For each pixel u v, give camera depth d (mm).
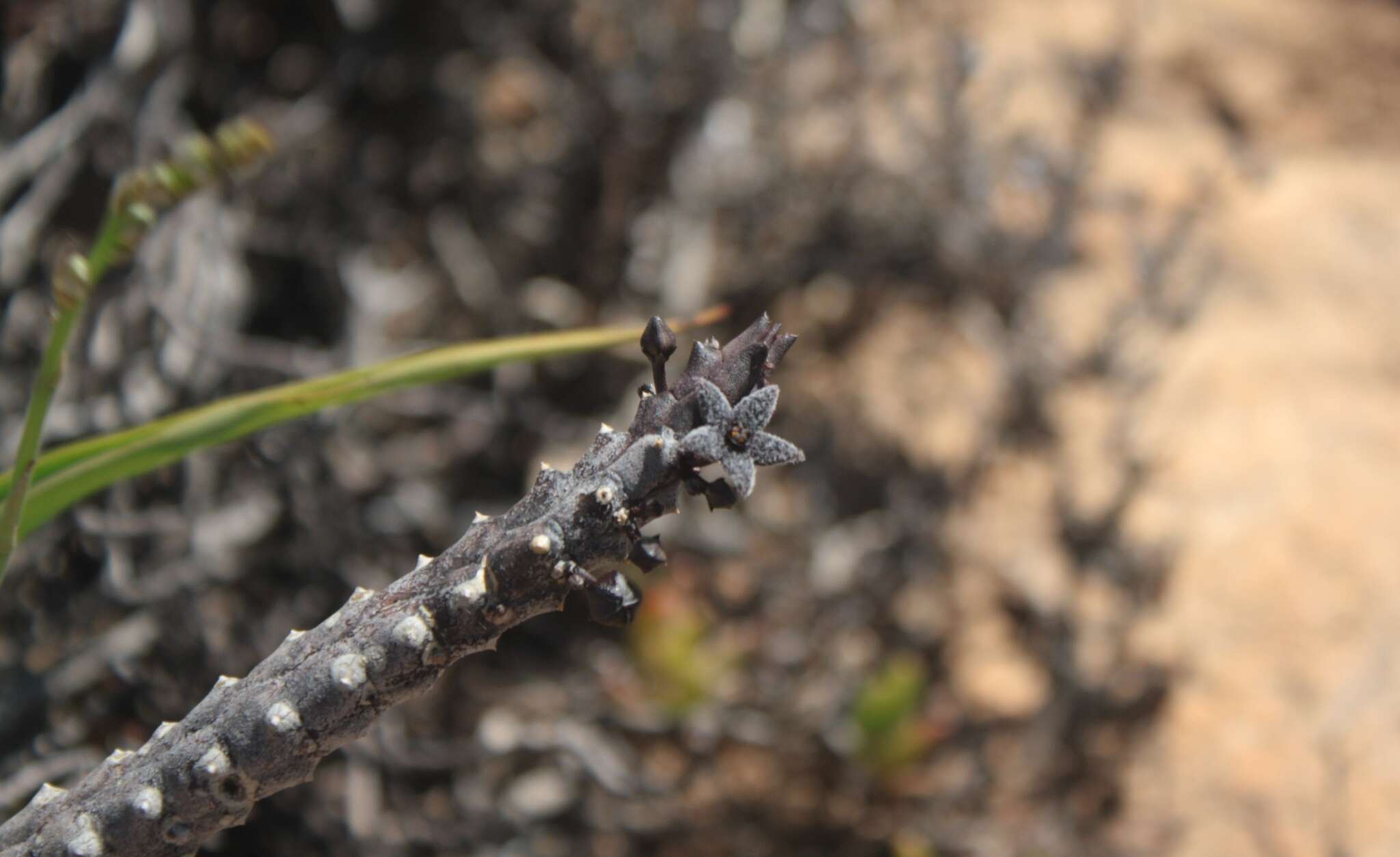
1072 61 994
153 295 656
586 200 908
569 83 912
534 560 341
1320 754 652
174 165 351
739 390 345
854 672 752
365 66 867
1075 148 933
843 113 938
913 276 892
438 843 645
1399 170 985
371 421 750
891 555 785
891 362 866
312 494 666
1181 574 733
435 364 391
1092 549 757
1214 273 857
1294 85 1070
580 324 852
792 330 891
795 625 759
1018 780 711
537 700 721
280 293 798
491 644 346
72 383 648
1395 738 646
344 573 668
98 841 352
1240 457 774
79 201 722
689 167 881
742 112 908
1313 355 825
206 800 350
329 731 348
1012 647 760
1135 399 812
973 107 937
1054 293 862
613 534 343
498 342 394
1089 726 707
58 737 561
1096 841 674
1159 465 784
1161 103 1021
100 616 606
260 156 352
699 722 704
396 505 713
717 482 342
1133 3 1096
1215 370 817
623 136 904
